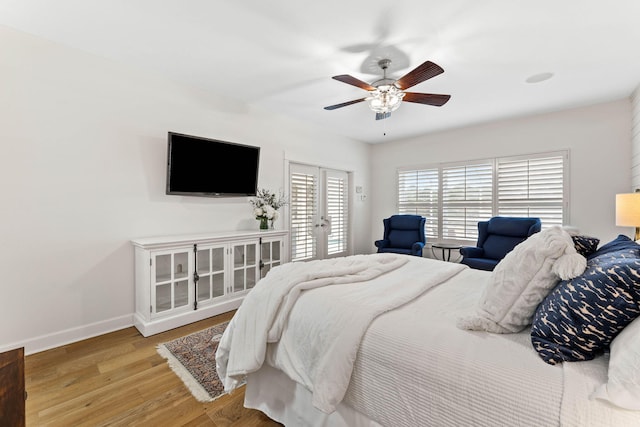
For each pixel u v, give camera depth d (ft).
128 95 8.89
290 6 6.22
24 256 7.24
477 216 15.12
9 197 7.03
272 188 13.24
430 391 3.05
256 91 10.84
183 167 9.77
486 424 2.68
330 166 16.28
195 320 9.09
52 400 5.47
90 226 8.24
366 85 7.83
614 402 2.22
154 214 9.52
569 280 3.09
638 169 10.27
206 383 6.01
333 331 3.92
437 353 3.16
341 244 17.51
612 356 2.53
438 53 8.02
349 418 3.84
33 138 7.32
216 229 11.14
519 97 11.19
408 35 7.21
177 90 9.98
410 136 17.38
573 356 2.80
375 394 3.50
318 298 4.58
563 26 6.79
